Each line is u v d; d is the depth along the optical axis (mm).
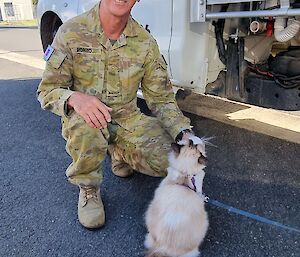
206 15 2215
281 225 1949
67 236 1872
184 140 1715
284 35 2119
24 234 1889
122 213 2043
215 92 2666
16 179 2447
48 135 3193
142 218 1995
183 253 1599
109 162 2625
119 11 1715
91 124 1744
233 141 2939
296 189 2289
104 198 2186
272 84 2418
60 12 3811
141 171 2107
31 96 4344
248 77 2508
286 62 2367
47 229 1928
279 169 2523
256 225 1950
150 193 2230
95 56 1834
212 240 1830
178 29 2391
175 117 1972
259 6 2039
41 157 2775
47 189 2314
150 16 2549
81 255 1745
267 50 2600
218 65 2559
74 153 1874
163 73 2010
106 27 1803
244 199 2189
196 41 2395
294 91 2361
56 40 1827
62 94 1771
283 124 3252
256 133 3078
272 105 2463
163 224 1572
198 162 1638
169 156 1742
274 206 2119
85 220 1900
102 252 1763
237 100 2582
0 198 2219
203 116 3424
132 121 2062
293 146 2846
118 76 1905
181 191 1612
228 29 2416
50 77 1823
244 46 2443
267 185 2336
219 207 2107
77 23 1824
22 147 2959
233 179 2410
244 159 2662
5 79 5219
